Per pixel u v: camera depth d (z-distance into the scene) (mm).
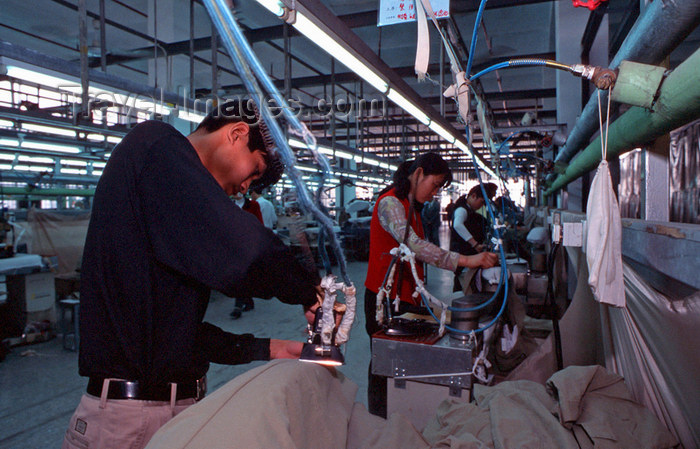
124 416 860
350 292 853
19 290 4160
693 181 2086
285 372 953
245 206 1928
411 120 11961
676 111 1061
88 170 12562
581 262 1844
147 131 867
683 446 993
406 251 1657
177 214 792
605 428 1052
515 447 1045
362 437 1056
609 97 1146
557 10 5785
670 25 1169
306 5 1998
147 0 6008
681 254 1124
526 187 10875
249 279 773
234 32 821
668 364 1004
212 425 735
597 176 1138
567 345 1747
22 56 2584
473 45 1211
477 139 9867
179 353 878
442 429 1251
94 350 873
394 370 1613
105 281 863
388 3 2043
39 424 2529
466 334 1579
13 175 11461
